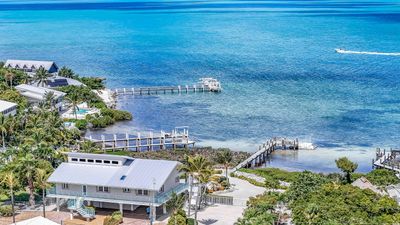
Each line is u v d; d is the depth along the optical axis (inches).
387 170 5014.8
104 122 7234.3
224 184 4672.7
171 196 4005.9
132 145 6284.5
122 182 3934.5
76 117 7263.8
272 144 6220.5
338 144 6481.3
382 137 6742.1
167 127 7253.9
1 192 4202.8
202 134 6919.3
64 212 4121.6
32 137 4830.2
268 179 4869.6
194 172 3961.6
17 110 6722.4
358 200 3540.8
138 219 3964.1
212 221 3954.2
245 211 3715.6
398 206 3523.6
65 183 4033.0
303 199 3688.5
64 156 4520.2
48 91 7726.4
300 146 6318.9
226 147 6333.7
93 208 4001.0
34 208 4192.9
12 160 4606.3
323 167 5639.8
